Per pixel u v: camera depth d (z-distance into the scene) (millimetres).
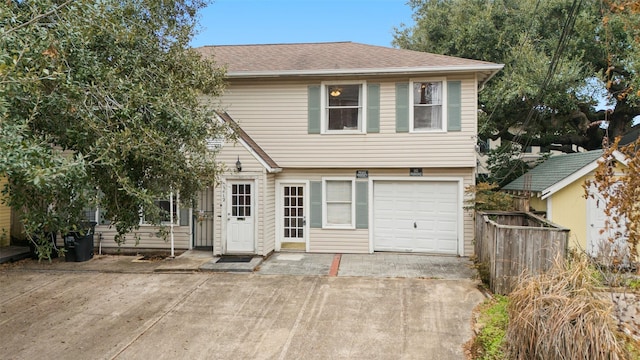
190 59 6977
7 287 7527
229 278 8109
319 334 5359
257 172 9867
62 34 4340
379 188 10750
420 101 10422
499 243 6711
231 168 9883
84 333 5410
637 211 3428
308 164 10680
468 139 10102
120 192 4984
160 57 6277
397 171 10539
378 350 4883
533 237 6531
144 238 10742
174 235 10750
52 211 4207
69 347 4984
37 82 3750
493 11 15188
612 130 15742
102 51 5254
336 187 10852
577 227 8914
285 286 7535
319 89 10617
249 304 6559
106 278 8148
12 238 10711
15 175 3473
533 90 12852
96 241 10641
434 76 10234
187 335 5348
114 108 4707
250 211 9992
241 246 9984
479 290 7156
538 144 16453
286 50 12719
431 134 10250
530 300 4047
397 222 10688
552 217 9070
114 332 5441
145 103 5008
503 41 14711
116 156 4523
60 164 3588
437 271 8594
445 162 10203
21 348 4953
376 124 10461
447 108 10180
